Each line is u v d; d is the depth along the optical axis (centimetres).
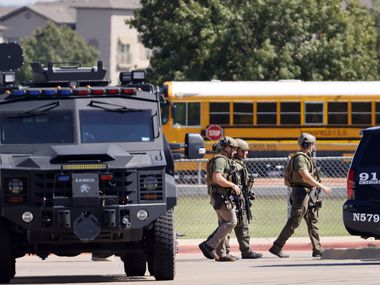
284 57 13962
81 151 3831
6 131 3981
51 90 4066
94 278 4303
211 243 4725
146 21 15112
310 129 11706
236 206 4712
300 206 5028
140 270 4425
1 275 3891
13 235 3944
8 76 4144
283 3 14162
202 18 14288
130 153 3928
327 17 14425
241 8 14288
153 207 3816
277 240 5122
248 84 11781
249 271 4406
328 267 4512
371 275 4062
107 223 3756
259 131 11700
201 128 11700
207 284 3812
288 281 3869
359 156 4659
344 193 8150
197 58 14475
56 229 3766
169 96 11681
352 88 11756
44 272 4750
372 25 15712
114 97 4088
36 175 3772
